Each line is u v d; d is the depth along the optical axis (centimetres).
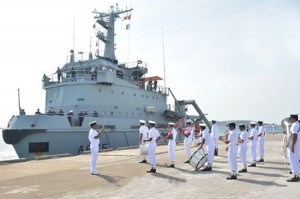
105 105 2569
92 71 2570
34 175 1197
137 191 897
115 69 2792
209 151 1316
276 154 2003
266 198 774
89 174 1216
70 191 907
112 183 1029
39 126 2138
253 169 1337
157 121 3183
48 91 2755
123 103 2730
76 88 2542
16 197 835
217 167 1419
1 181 1073
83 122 2308
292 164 1023
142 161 1590
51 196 845
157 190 908
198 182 1035
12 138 2047
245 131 1277
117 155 1922
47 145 2120
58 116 2205
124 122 2612
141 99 2955
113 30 3225
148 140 1278
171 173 1244
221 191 877
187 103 4134
